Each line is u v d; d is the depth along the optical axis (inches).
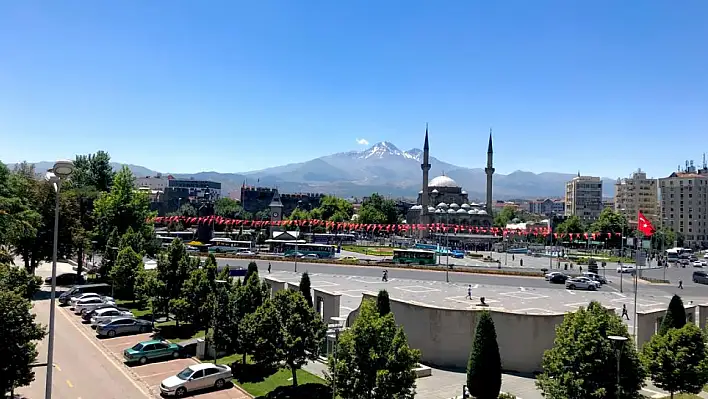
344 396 1242.0
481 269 4621.1
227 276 2251.5
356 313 2111.2
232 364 1840.6
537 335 1797.5
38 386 1587.1
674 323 1646.2
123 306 2842.0
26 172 3905.0
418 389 1588.3
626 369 1204.5
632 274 4726.9
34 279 2111.2
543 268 4879.4
